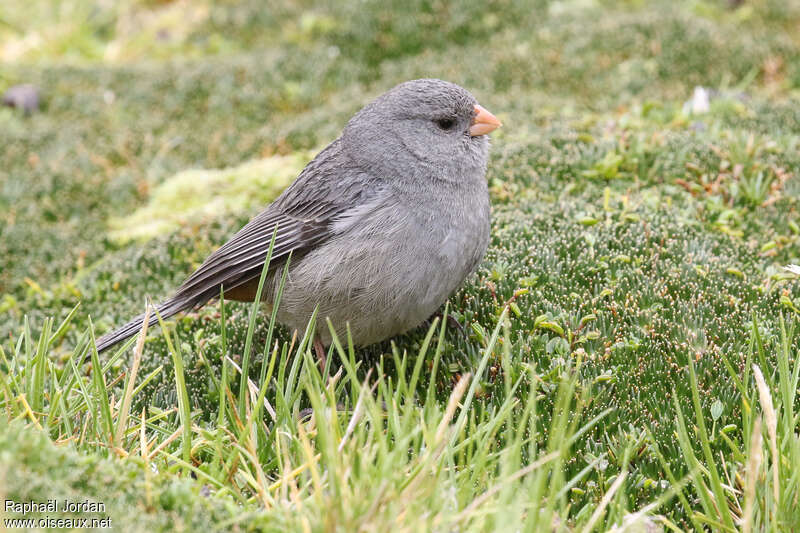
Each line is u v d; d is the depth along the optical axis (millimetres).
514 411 7891
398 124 8602
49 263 13414
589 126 13891
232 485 6863
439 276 8445
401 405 7777
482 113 8773
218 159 16547
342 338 8891
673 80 17547
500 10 20812
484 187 8930
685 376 8102
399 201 8391
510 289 9305
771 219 11016
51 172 15867
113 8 23422
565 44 18797
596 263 9602
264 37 21641
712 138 12742
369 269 8305
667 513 6898
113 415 7789
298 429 6848
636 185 11742
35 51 22297
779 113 14312
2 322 11523
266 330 9828
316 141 16547
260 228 8797
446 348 8781
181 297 9031
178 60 20812
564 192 11680
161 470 6578
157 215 14531
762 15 20094
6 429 6184
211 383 8773
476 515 5867
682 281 9281
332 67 19625
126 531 5664
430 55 19797
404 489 6094
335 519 5703
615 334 8602
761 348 7219
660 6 20594
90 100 18969
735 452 6848
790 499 6289
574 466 7305
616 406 7805
